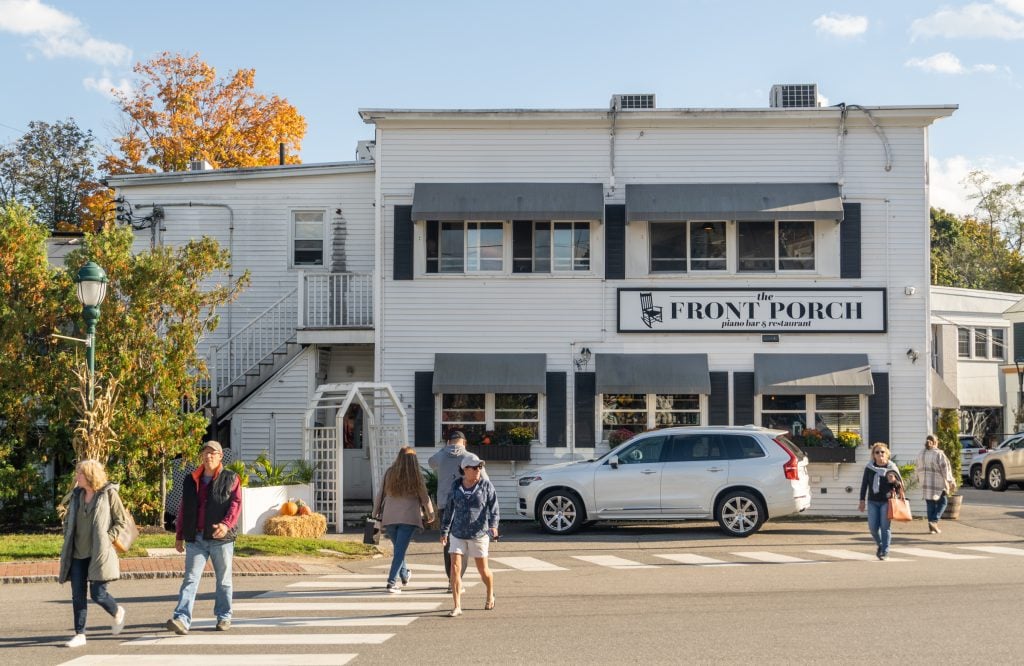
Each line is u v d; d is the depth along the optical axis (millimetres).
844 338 23344
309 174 25953
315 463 21672
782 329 23359
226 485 10305
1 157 50219
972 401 45781
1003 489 33781
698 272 23484
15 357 19109
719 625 10344
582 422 23328
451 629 10242
